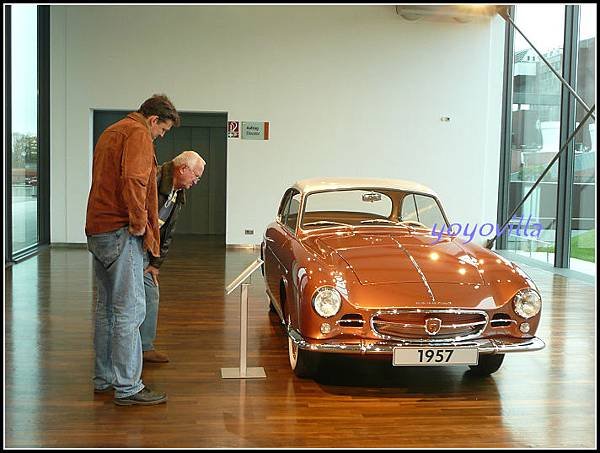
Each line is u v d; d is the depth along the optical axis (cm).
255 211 1074
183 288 679
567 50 852
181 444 284
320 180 488
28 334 473
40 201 1001
